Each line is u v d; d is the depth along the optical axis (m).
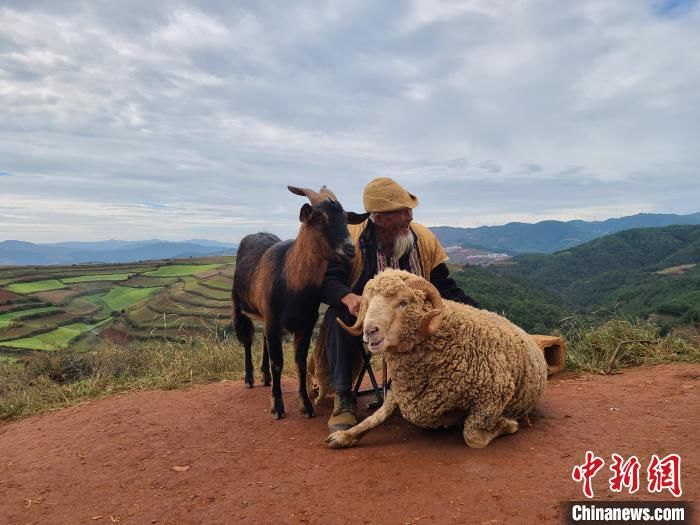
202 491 3.17
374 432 4.04
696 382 4.55
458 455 3.30
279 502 2.89
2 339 31.31
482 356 3.33
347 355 4.29
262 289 5.01
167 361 7.77
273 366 4.85
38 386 6.97
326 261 4.61
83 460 3.94
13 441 4.70
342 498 2.85
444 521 2.47
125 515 2.94
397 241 4.30
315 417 4.70
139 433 4.52
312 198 4.54
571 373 5.53
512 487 2.75
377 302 3.29
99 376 7.07
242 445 4.04
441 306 3.32
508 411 3.63
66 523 2.93
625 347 5.93
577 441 3.36
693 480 2.68
